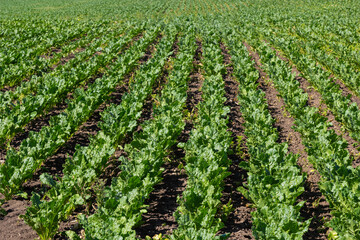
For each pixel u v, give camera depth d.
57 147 7.04
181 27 22.61
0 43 17.53
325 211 5.42
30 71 12.62
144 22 25.34
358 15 29.28
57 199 4.79
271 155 6.02
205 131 6.93
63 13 40.19
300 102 9.04
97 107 9.29
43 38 19.11
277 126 8.73
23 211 5.38
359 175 5.43
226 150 6.44
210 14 32.41
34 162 5.95
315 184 6.13
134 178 5.07
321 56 13.16
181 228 4.33
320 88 10.45
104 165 6.14
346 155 6.15
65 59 15.60
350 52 13.78
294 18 25.95
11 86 11.48
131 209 4.68
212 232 4.14
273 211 4.59
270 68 11.85
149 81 10.51
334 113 8.99
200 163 5.64
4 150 7.37
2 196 5.79
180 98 9.11
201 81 12.30
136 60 14.09
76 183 5.14
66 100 8.62
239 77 11.55
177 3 47.91
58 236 4.80
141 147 6.68
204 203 4.76
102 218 4.52
